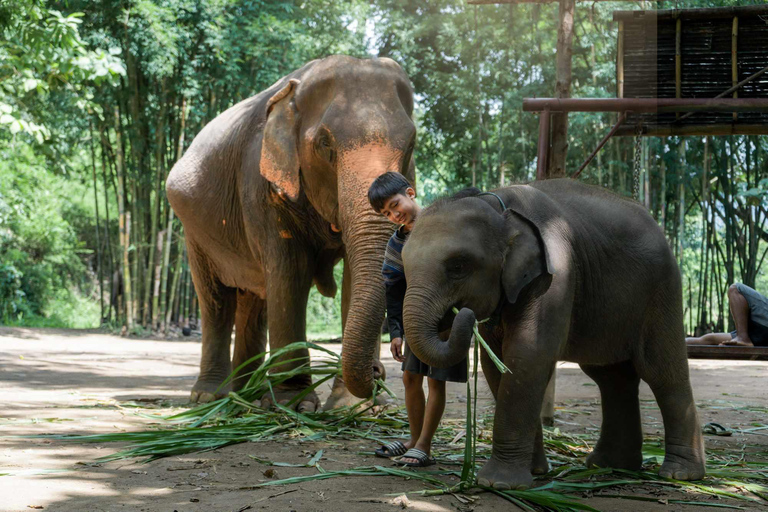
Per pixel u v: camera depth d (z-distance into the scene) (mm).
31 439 3959
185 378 7605
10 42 10750
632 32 4664
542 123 5051
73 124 14969
